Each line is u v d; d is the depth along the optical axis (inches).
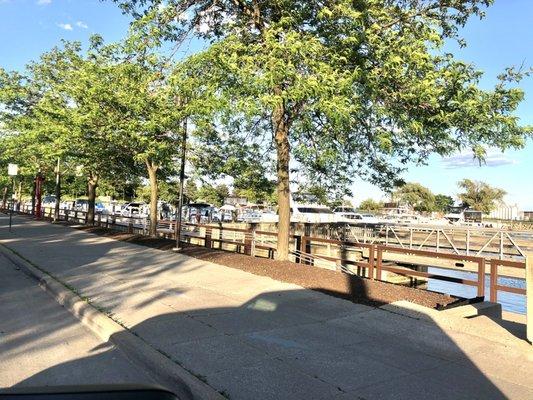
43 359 232.7
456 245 895.1
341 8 343.9
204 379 201.2
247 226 1117.7
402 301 346.3
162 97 399.9
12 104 1035.3
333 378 206.5
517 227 1957.4
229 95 334.0
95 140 620.1
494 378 211.0
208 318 296.5
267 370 213.2
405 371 217.2
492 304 350.0
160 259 541.0
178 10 440.8
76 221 1233.4
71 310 331.6
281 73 310.7
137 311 309.9
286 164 490.9
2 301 353.1
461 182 3526.1
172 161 673.6
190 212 1708.9
